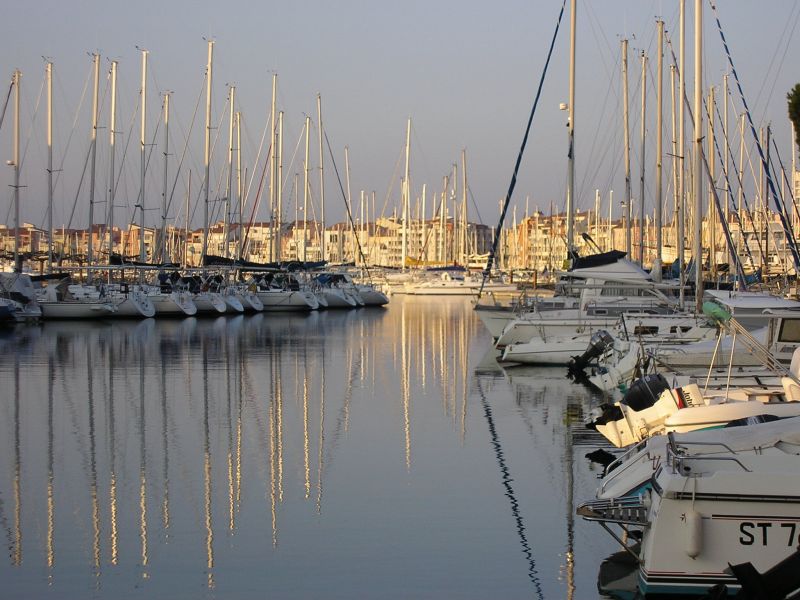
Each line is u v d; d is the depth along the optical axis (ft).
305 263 237.45
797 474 31.78
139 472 54.60
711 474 33.17
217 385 91.35
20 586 36.58
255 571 38.17
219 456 58.85
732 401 50.39
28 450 60.64
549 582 36.99
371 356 119.85
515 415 73.82
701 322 92.73
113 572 38.09
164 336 147.95
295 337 149.18
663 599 32.63
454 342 141.90
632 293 121.08
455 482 52.16
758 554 31.96
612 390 80.69
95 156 198.08
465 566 38.78
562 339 107.24
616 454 58.85
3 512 46.60
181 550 40.75
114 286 195.00
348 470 55.01
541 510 46.60
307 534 42.88
